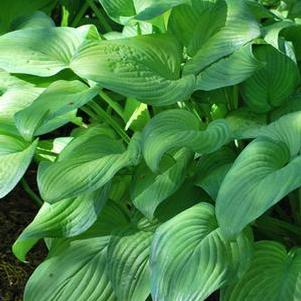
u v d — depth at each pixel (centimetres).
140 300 140
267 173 134
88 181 147
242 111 167
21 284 172
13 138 165
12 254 179
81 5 215
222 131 146
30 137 148
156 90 153
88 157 152
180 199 154
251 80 165
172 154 154
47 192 146
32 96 170
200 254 134
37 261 178
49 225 150
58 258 153
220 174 150
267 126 150
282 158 140
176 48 164
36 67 164
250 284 138
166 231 139
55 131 210
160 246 137
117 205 160
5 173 154
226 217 129
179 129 148
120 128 170
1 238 184
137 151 150
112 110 184
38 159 173
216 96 168
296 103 165
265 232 162
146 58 159
